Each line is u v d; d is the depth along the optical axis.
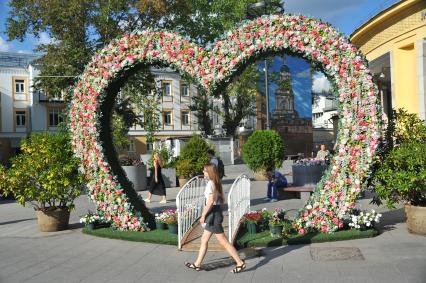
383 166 8.71
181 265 7.21
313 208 8.75
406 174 8.38
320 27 8.64
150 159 21.05
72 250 8.50
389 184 8.54
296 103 51.22
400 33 17.88
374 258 7.11
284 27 8.73
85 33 26.31
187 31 30.39
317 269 6.65
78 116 9.97
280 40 8.68
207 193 6.70
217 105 48.59
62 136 10.39
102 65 9.73
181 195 8.57
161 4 25.58
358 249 7.71
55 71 25.84
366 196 14.19
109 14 25.73
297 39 8.64
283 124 50.44
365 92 8.52
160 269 7.02
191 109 45.97
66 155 10.16
